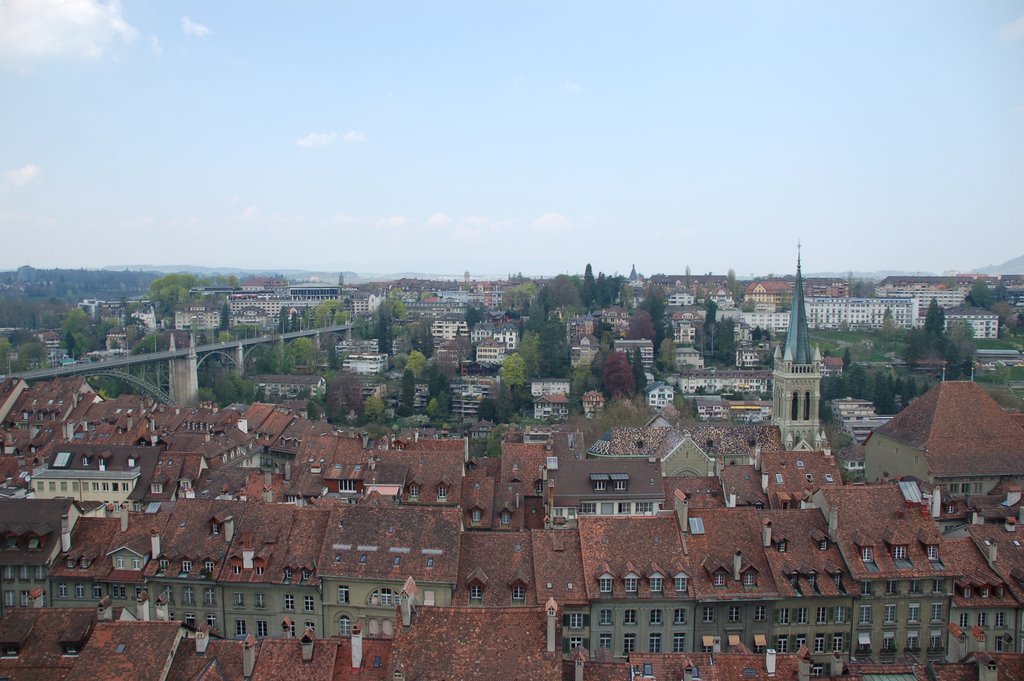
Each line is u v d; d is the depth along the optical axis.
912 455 140.00
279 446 185.12
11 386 197.12
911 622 92.56
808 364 171.62
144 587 96.62
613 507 125.31
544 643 69.38
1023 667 66.12
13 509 101.50
